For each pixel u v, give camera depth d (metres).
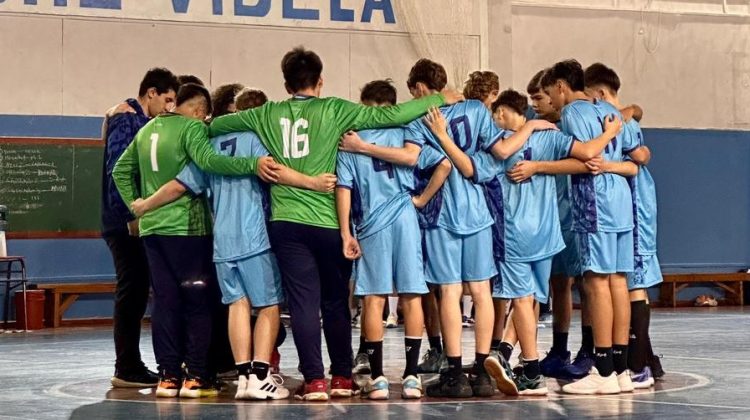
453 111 9.62
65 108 22.58
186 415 8.47
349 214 9.30
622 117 10.37
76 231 22.67
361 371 11.58
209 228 9.86
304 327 9.26
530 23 26.42
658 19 27.38
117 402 9.44
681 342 15.82
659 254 27.25
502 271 9.73
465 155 9.47
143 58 23.06
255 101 10.20
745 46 28.03
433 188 9.41
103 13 22.80
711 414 8.27
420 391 9.46
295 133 9.24
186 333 9.99
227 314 10.86
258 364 9.44
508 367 9.74
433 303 12.06
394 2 24.80
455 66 25.02
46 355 14.83
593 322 9.85
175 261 9.80
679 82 27.52
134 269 10.84
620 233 9.95
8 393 10.24
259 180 9.44
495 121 10.11
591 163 9.71
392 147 9.31
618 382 9.91
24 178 22.31
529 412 8.45
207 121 10.91
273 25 23.95
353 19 24.55
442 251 9.50
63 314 22.20
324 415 8.34
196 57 23.41
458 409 8.66
